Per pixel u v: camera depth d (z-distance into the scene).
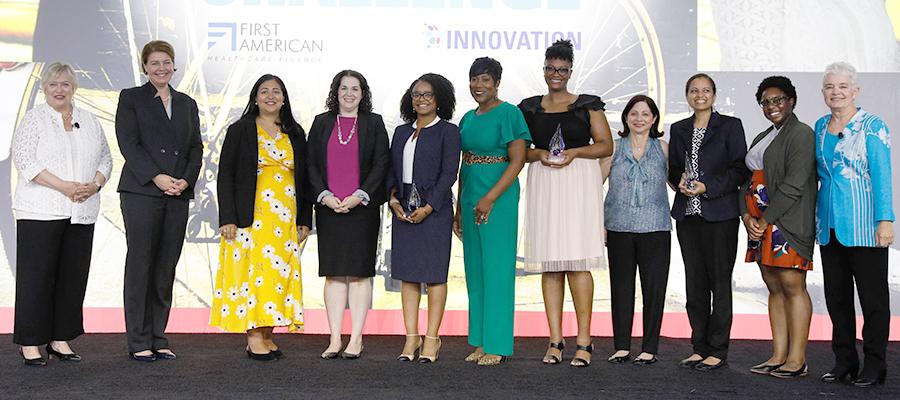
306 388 3.79
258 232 4.45
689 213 4.39
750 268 5.78
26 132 4.34
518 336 5.80
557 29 5.86
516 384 3.93
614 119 5.82
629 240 4.55
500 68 4.52
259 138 4.50
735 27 5.79
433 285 4.59
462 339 5.55
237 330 4.41
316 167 4.60
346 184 4.55
